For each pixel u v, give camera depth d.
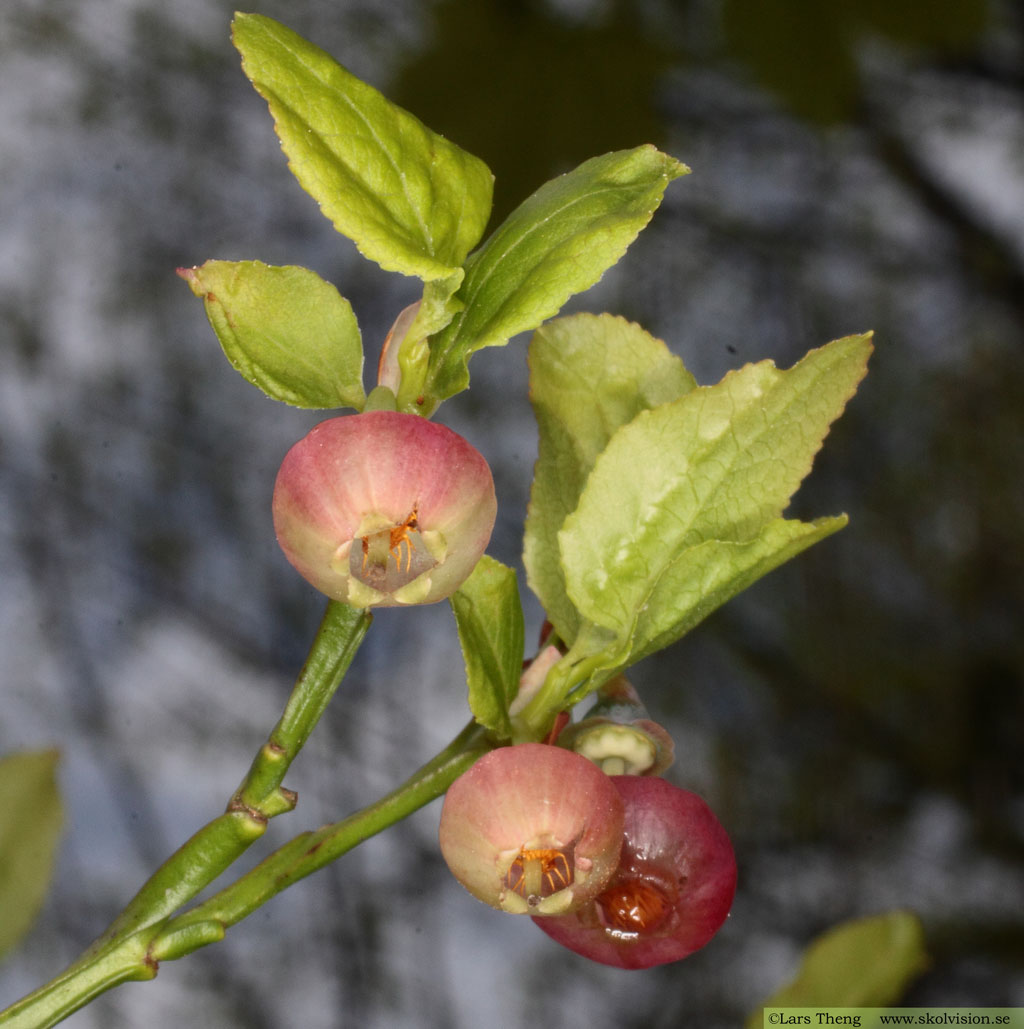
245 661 0.46
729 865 0.14
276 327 0.14
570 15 0.33
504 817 0.14
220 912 0.14
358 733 0.44
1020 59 0.43
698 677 0.46
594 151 0.32
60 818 0.14
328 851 0.14
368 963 0.43
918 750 0.46
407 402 0.14
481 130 0.32
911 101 0.45
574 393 0.15
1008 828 0.46
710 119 0.44
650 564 0.14
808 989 0.14
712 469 0.14
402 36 0.39
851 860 0.45
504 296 0.14
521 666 0.14
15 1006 0.14
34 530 0.46
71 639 0.45
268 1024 0.41
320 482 0.14
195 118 0.50
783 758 0.46
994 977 0.43
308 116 0.14
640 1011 0.43
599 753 0.14
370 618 0.14
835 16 0.33
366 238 0.14
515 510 0.45
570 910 0.14
